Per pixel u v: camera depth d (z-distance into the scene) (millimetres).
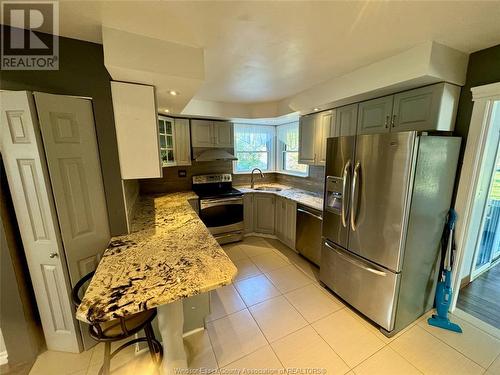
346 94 2111
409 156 1511
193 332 1817
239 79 2268
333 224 2182
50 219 1387
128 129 1543
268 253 3223
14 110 1252
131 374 1462
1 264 1417
